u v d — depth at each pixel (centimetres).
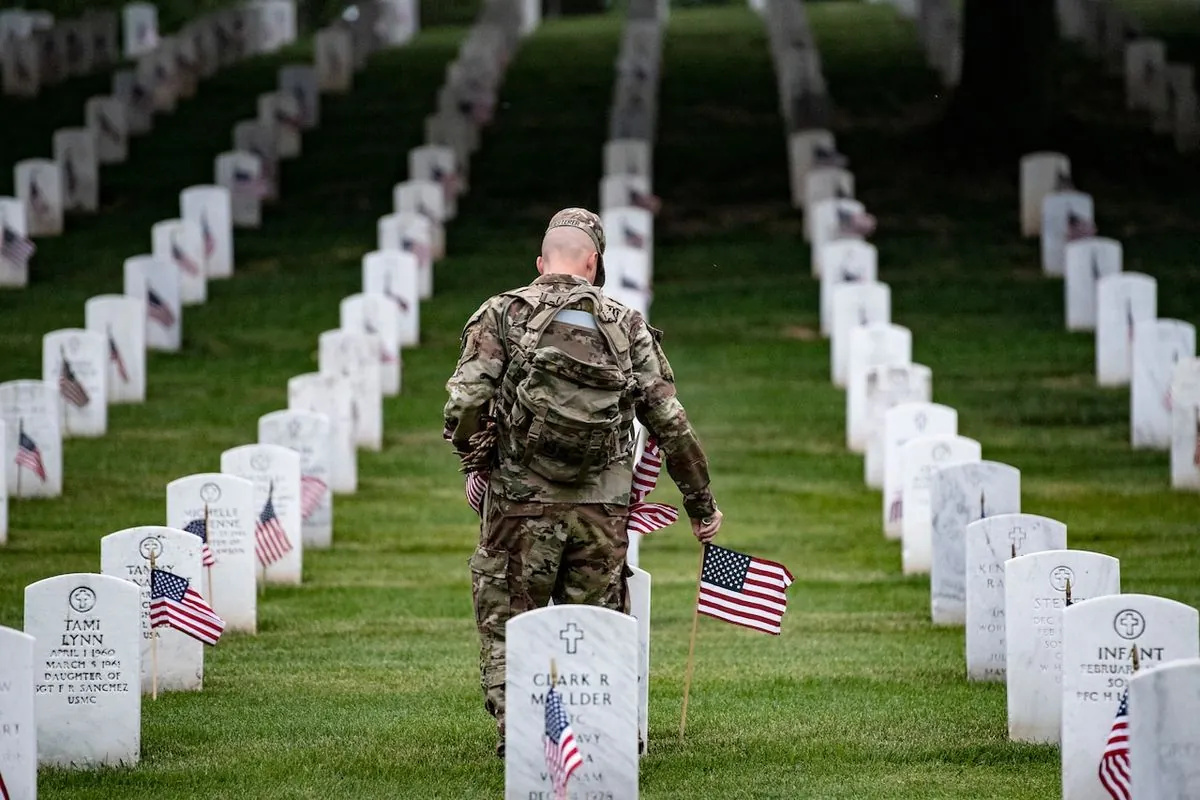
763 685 2886
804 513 4612
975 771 2322
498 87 11175
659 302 7225
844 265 6662
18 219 7231
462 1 15950
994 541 2883
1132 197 8631
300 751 2405
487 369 2091
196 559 2789
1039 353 6419
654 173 9175
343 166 9319
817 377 6194
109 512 4394
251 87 11188
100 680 2347
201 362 6328
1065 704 2131
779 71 10988
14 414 4525
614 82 11219
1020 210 8481
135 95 9962
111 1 13912
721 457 5228
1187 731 1761
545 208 8619
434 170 8362
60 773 2312
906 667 3033
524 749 1972
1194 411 4694
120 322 5706
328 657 3130
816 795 2177
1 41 11850
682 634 3388
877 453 4878
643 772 2286
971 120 9225
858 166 9175
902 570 3978
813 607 3622
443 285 7388
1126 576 3744
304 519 4188
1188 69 9300
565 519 2083
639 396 2116
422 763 2325
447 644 3253
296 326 6831
